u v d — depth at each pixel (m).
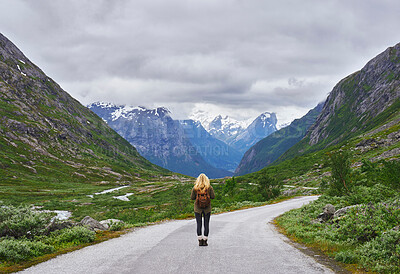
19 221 10.11
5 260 7.07
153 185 146.25
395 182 16.20
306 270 6.23
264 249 8.64
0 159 129.38
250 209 30.69
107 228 14.10
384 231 8.70
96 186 136.75
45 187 113.44
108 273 5.86
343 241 9.40
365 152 108.25
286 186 91.44
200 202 8.85
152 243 9.59
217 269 6.13
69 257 7.57
